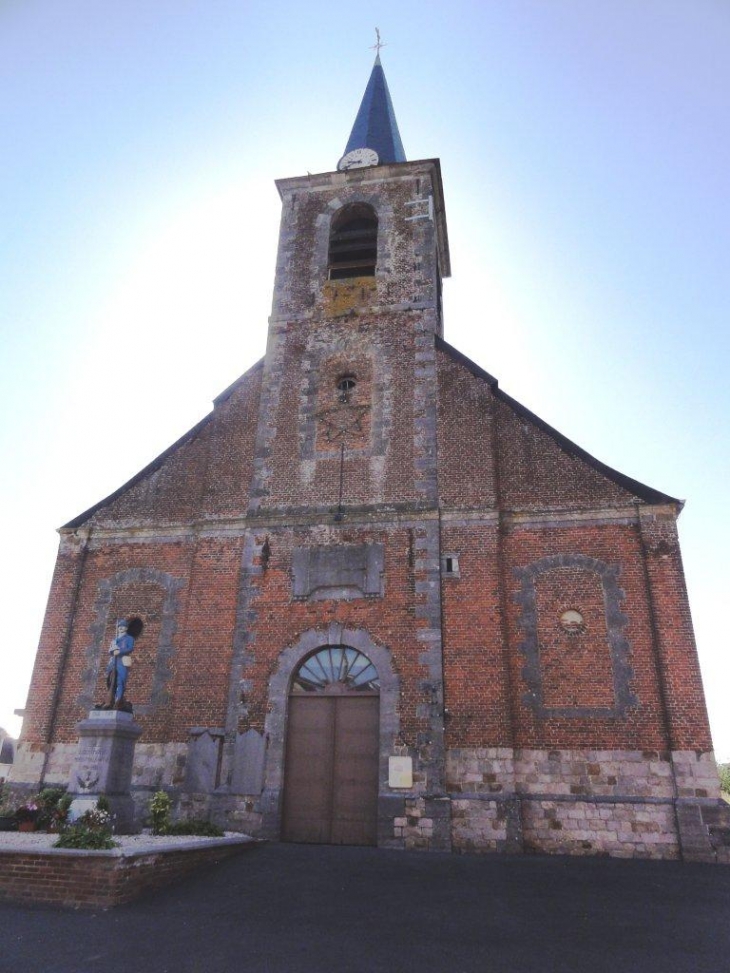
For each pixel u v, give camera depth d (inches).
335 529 620.1
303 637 583.2
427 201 785.6
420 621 569.3
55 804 476.1
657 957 265.9
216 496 662.5
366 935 288.2
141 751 566.6
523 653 555.2
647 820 490.6
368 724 554.6
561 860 464.8
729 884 398.3
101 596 637.9
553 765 518.3
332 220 807.1
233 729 561.6
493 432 642.2
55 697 599.5
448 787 517.0
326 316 740.0
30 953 258.1
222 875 386.0
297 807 538.9
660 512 580.1
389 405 673.0
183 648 600.4
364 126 991.6
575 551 582.6
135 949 265.9
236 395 722.2
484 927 300.8
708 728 503.5
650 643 540.4
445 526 606.2
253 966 250.2
